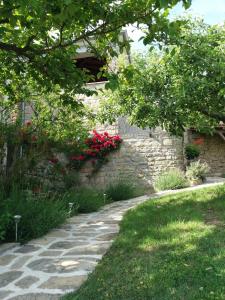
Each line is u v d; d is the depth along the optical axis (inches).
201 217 236.4
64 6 148.5
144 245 188.4
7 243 226.1
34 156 376.5
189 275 141.1
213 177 553.9
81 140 426.6
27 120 454.0
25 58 256.2
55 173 440.1
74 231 255.8
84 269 169.5
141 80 290.2
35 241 230.2
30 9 157.1
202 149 576.4
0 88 334.6
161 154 496.1
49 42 227.3
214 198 301.9
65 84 242.4
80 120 410.9
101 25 185.8
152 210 285.7
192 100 278.1
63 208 308.7
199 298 122.0
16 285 155.4
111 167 489.4
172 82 284.4
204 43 263.9
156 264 157.9
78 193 381.7
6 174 354.3
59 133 387.9
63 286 150.6
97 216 318.0
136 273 151.9
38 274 167.8
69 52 238.8
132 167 491.5
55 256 194.4
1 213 239.3
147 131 499.2
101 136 490.6
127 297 131.0
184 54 261.0
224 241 179.2
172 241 188.2
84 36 193.8
